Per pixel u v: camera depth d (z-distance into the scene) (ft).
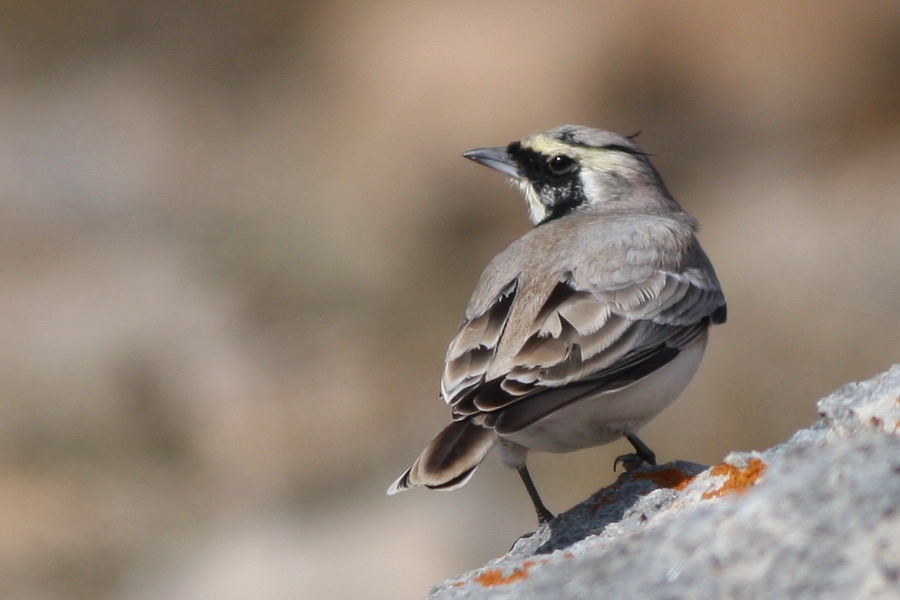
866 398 21.04
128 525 61.05
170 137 91.86
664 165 78.64
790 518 17.24
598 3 84.89
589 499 24.79
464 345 24.67
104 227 82.69
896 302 61.11
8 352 70.13
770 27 82.64
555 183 31.09
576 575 18.40
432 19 87.86
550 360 23.91
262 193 81.87
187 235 80.18
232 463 64.23
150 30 101.24
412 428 64.08
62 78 99.60
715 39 82.64
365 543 54.70
